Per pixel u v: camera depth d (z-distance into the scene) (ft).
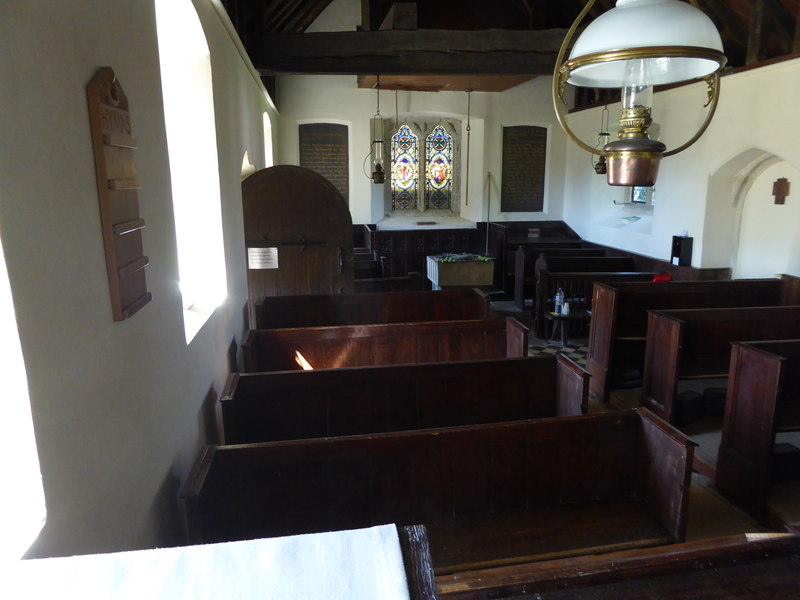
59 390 4.56
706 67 5.54
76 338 4.91
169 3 10.21
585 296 28.17
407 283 23.88
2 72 3.82
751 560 4.11
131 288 6.23
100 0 5.75
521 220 42.19
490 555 8.77
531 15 27.96
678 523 9.14
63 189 4.75
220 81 13.79
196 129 12.67
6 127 3.86
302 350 15.33
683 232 29.63
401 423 12.66
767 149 23.88
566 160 41.73
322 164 38.50
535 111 40.70
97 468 5.28
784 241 26.13
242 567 2.88
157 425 7.27
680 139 29.58
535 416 13.34
